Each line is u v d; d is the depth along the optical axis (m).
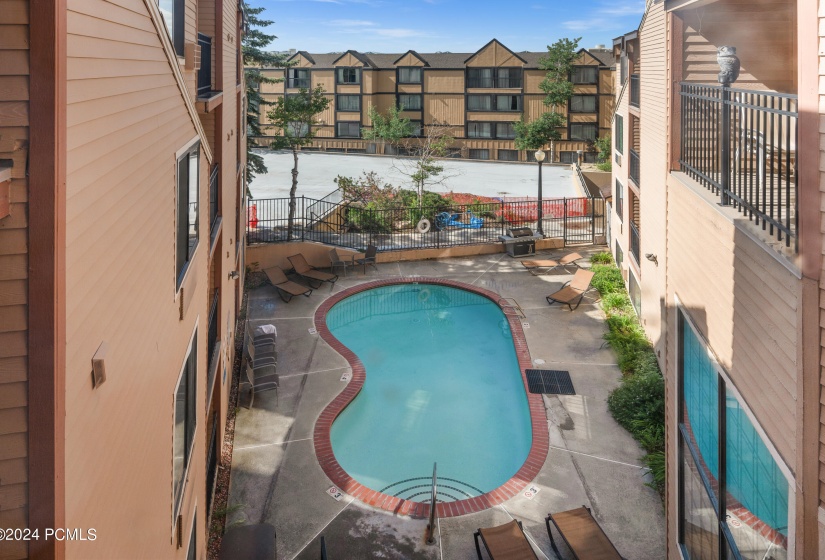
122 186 3.87
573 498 10.41
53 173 2.64
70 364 2.89
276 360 15.31
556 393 14.01
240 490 10.64
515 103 53.00
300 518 9.95
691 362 7.08
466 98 54.19
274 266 22.05
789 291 4.14
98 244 3.35
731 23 9.78
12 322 2.61
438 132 43.22
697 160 7.22
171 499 5.62
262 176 40.72
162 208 5.23
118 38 3.77
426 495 11.09
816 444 3.83
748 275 5.01
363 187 30.98
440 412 14.05
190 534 7.04
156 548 4.95
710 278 6.11
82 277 3.07
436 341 18.06
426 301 21.22
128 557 4.02
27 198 2.61
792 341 4.10
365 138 52.03
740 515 5.41
